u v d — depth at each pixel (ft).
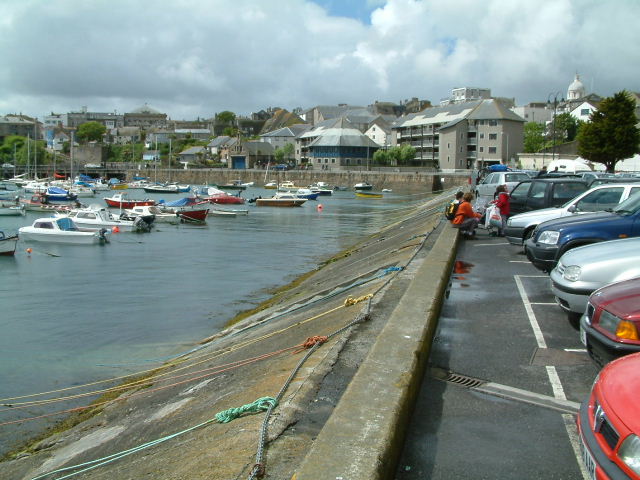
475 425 18.34
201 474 15.08
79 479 21.59
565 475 15.38
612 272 25.73
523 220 50.83
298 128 574.97
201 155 593.01
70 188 283.38
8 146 555.28
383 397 16.67
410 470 15.61
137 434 26.40
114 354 48.70
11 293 75.41
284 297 64.64
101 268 95.71
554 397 20.40
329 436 14.25
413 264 44.09
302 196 283.59
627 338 18.63
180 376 35.68
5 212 193.77
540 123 411.95
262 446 15.28
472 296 36.04
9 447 32.01
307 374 21.16
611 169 192.34
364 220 186.80
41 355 48.80
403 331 23.02
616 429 11.67
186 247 122.31
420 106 524.93
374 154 419.54
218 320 59.82
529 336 27.48
